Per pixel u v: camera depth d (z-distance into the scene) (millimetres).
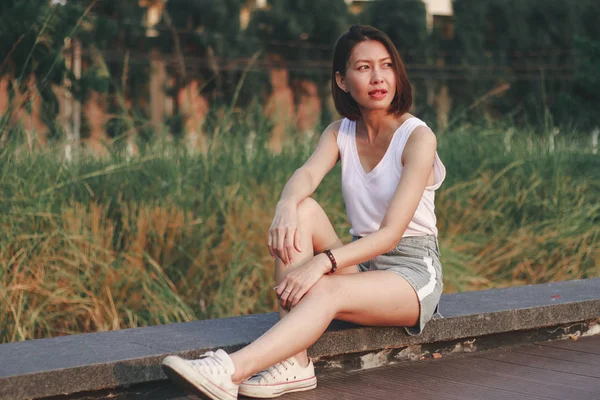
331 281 2678
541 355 3242
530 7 17656
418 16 16844
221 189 5125
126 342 2836
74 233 4285
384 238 2736
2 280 3893
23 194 4293
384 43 2912
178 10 14297
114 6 13039
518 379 2910
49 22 5766
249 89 14305
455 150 6742
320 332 2611
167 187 5027
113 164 5086
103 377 2568
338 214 5410
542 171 6289
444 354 3234
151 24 14336
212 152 5445
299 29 15805
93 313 4062
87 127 6367
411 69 16562
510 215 6000
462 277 5156
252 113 6559
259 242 4930
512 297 3584
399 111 2949
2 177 4258
